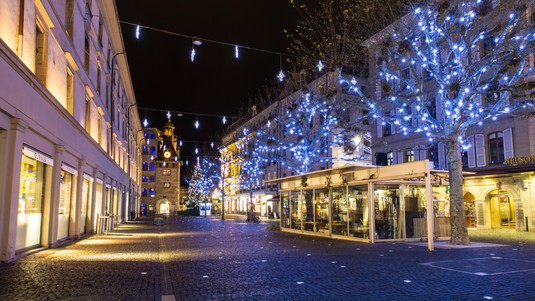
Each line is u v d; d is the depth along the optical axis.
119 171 36.12
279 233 25.03
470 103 18.81
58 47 15.49
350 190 20.12
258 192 62.38
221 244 18.09
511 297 7.57
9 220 11.16
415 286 8.59
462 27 16.34
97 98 23.73
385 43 18.44
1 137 10.87
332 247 16.50
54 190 15.28
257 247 16.70
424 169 15.33
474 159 28.70
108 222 26.20
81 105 19.62
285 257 13.42
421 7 16.86
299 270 10.74
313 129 42.41
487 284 8.75
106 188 28.59
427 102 19.30
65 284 8.60
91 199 23.12
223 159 62.34
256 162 50.50
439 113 29.50
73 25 17.73
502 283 8.84
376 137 37.22
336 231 21.25
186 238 21.48
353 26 26.00
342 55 22.75
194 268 11.17
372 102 20.67
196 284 8.91
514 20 15.68
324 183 22.25
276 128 53.72
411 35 18.25
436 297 7.60
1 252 11.15
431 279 9.34
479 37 16.73
